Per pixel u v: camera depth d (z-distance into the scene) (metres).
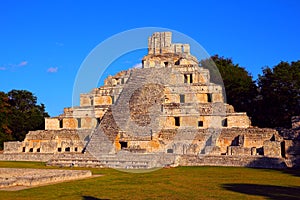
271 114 77.00
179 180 34.38
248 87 83.81
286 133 59.34
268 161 48.94
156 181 33.75
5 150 69.38
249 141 58.09
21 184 31.20
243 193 26.20
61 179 35.34
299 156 50.28
